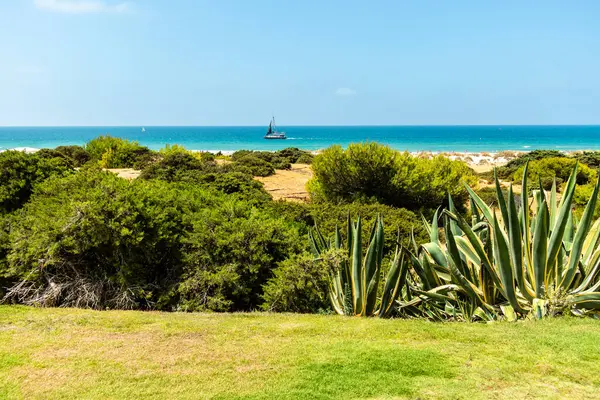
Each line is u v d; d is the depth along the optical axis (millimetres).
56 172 10828
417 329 5500
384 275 7898
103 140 36562
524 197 6000
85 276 7781
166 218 8484
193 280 7785
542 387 3789
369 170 18266
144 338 5262
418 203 19031
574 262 5699
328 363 4395
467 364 4301
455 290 6395
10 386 3918
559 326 5305
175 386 3930
